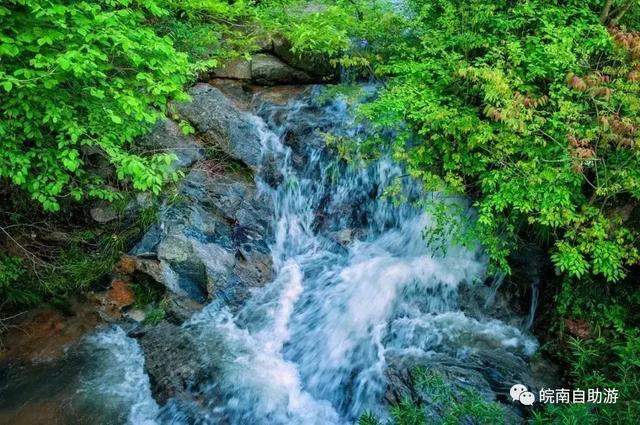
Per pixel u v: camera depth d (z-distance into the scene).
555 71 4.76
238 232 5.91
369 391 4.47
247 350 4.91
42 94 3.93
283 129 6.80
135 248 5.47
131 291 5.33
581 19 5.11
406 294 5.59
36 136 4.02
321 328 5.24
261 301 5.50
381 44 7.08
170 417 4.22
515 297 5.54
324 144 6.64
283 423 4.30
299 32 6.79
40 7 3.47
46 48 3.79
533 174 4.54
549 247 5.32
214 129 6.27
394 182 5.82
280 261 6.11
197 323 5.10
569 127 4.36
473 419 3.83
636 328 4.55
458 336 5.13
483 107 5.43
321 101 6.98
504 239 5.33
